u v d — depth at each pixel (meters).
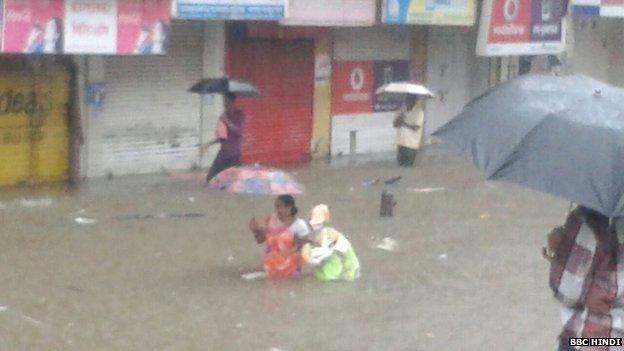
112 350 14.43
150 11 29.25
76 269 19.19
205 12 30.91
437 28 44.06
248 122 36.12
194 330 15.53
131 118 32.16
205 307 16.83
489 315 17.08
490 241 23.53
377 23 38.00
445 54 44.78
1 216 24.14
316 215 19.25
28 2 26.34
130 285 18.12
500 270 20.50
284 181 18.84
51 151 29.89
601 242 9.16
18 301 16.75
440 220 26.12
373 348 14.98
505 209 28.31
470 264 20.97
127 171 32.22
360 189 31.11
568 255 9.29
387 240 23.17
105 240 21.94
